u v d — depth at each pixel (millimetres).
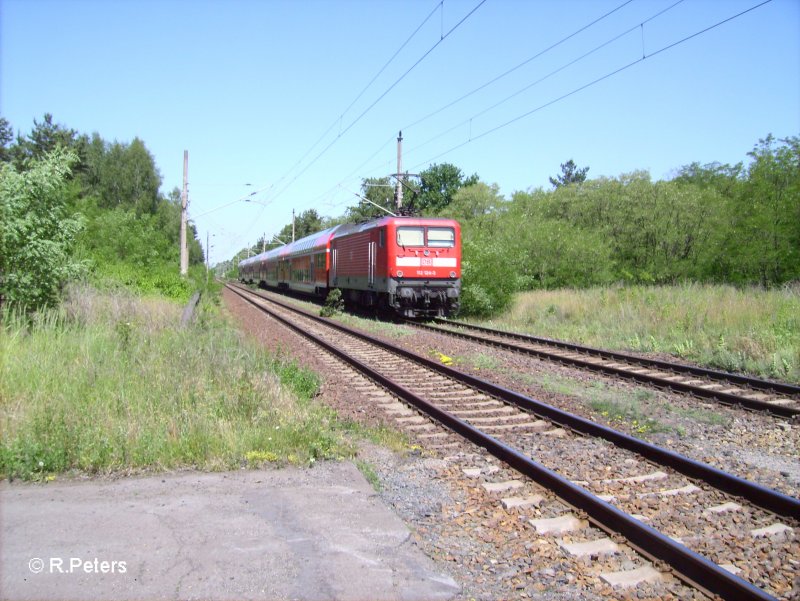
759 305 16797
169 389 7648
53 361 8375
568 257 30188
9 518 4723
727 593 3844
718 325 16172
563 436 7660
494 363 12969
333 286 29750
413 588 3873
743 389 10430
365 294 25516
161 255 31844
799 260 24391
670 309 18000
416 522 5020
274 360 11070
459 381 11070
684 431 7801
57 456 5773
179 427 6582
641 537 4531
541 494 5625
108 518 4762
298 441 6629
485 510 5305
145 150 61562
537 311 22516
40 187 11352
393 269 21547
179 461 6098
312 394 9648
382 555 4305
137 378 8016
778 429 7953
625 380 11211
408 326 21625
